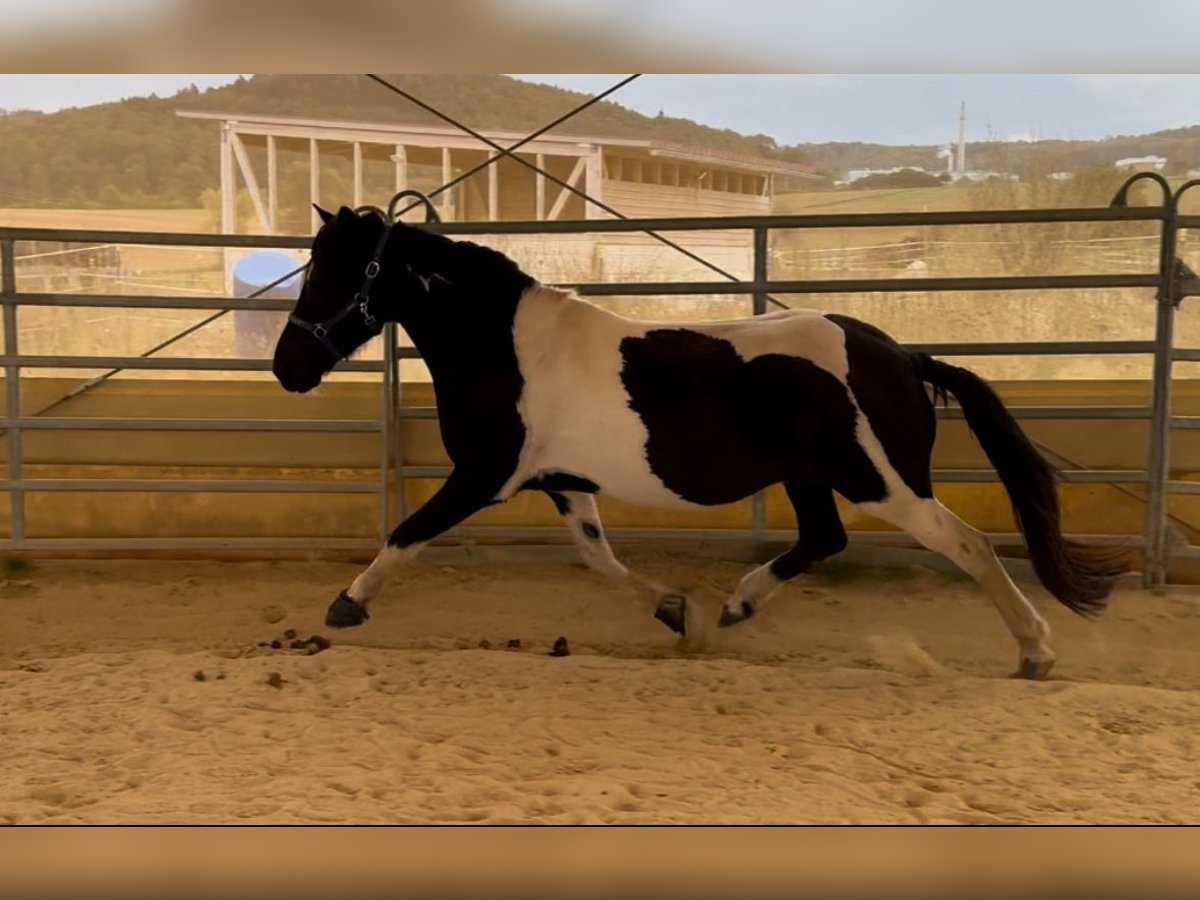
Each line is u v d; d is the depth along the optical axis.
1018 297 6.63
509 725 3.66
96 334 7.98
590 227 5.50
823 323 4.23
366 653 4.43
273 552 6.09
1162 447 5.43
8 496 5.99
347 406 6.00
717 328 4.28
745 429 4.16
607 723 3.71
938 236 7.76
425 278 4.34
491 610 5.31
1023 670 4.31
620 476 4.26
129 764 3.29
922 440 4.20
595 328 4.27
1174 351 5.34
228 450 5.99
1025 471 4.16
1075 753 3.47
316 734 3.54
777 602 5.42
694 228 5.41
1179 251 7.00
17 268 8.41
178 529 6.07
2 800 3.00
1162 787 3.20
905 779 3.27
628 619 5.21
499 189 8.55
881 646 4.84
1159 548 5.49
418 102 5.94
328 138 8.12
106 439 5.98
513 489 4.38
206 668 4.22
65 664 4.31
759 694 4.02
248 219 8.90
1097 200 7.70
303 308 4.43
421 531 4.41
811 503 4.62
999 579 4.24
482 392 4.29
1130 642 4.88
